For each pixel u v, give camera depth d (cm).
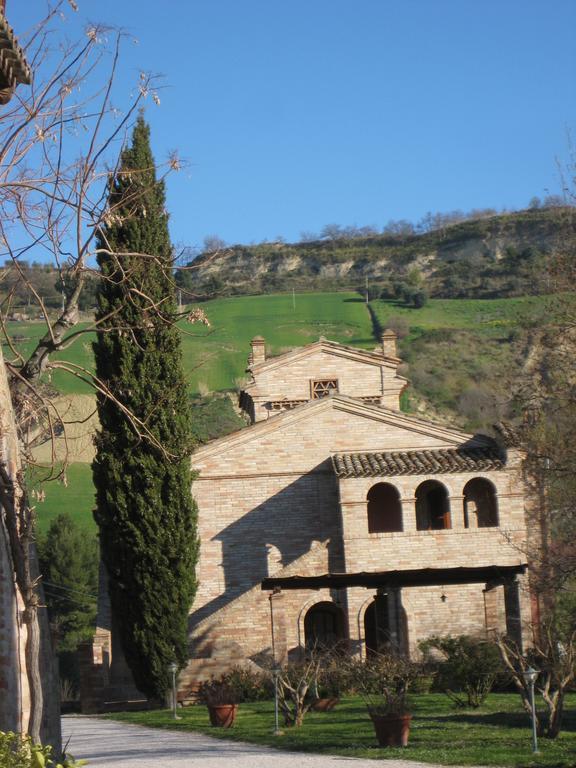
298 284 16275
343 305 12512
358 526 3903
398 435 4225
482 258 16750
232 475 4234
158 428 3444
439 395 9081
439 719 2533
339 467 3991
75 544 6725
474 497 4159
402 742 2061
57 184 1775
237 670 3603
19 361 1875
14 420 1567
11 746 1173
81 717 3450
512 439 3662
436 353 10175
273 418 4247
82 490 7725
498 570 3438
